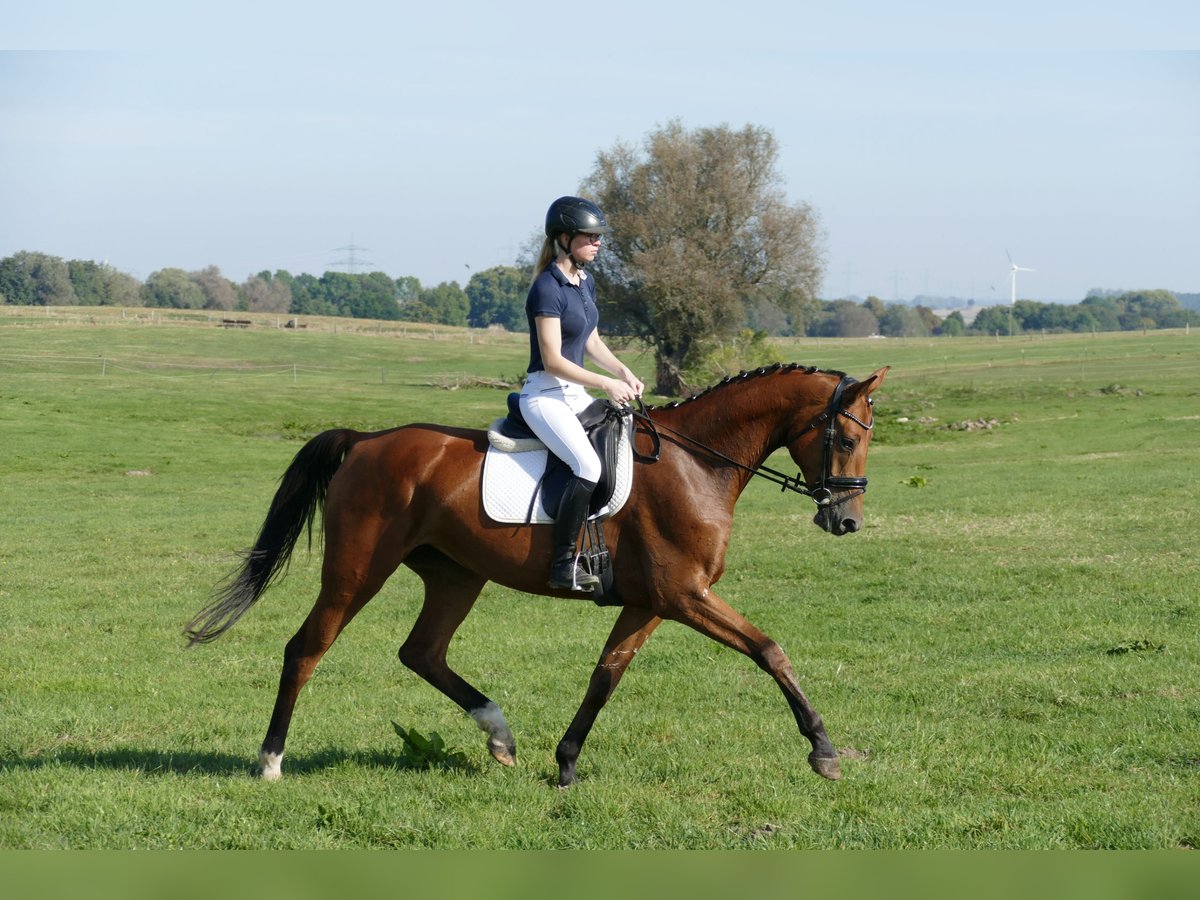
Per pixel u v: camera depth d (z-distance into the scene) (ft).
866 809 23.66
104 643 44.06
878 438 155.94
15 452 128.98
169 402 191.01
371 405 204.33
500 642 43.80
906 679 35.88
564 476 25.23
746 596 52.75
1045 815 23.00
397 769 26.96
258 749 29.07
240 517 86.12
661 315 242.99
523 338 459.73
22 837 21.74
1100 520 70.64
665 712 32.50
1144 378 230.48
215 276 640.17
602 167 248.73
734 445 25.68
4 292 543.80
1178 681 33.96
